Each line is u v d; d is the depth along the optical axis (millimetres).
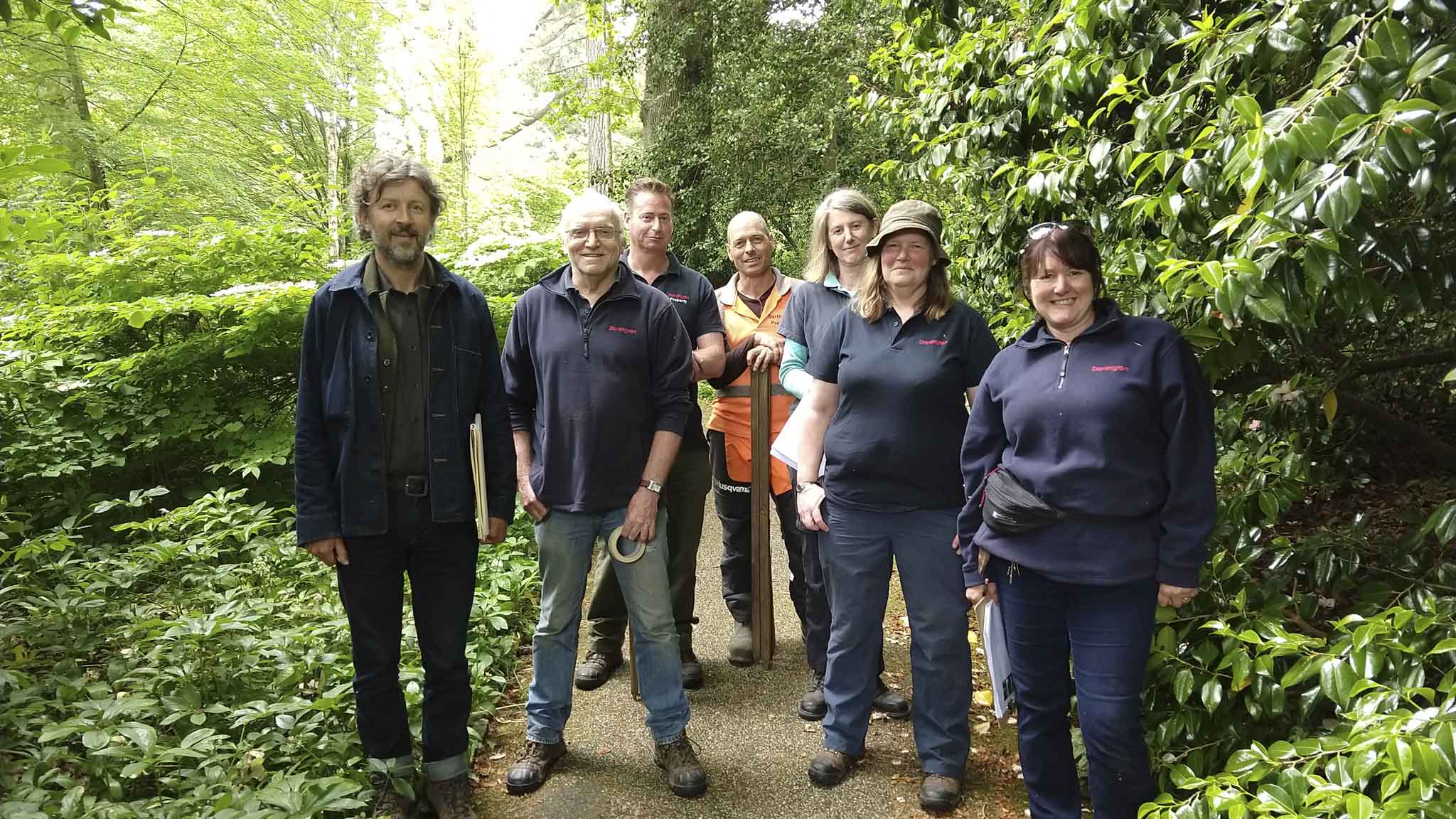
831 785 2625
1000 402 2172
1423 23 1434
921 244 2379
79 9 2760
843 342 2562
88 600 3258
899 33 3305
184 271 5234
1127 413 1934
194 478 4922
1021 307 3004
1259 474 2289
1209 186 1839
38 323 4586
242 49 11539
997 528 2092
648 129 9945
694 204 9445
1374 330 2484
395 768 2389
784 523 3363
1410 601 1872
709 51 9500
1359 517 2256
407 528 2281
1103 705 2006
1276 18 1683
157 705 2592
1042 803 2264
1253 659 1996
